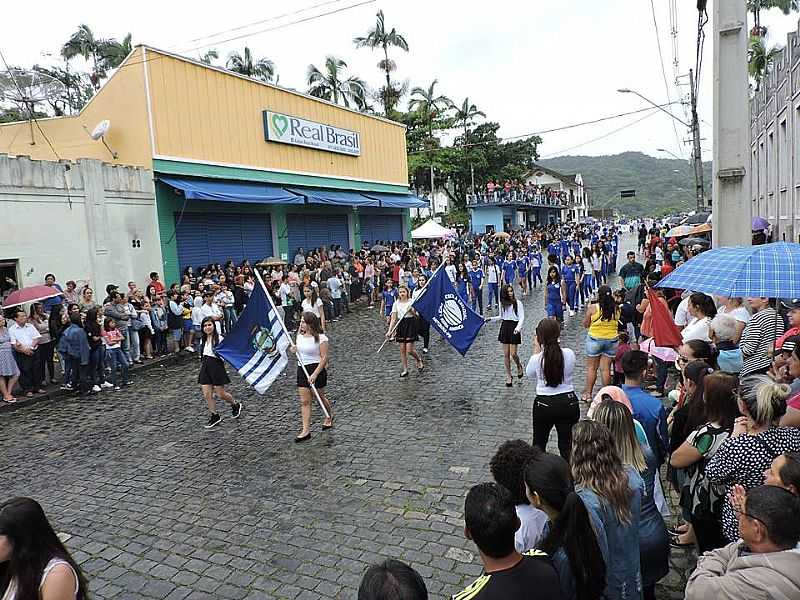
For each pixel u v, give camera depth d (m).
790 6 30.89
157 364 13.66
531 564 2.55
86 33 44.62
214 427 8.87
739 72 7.55
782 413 3.59
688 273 5.54
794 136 15.39
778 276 4.82
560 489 2.90
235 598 4.61
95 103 18.61
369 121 29.80
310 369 8.12
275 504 6.17
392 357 13.02
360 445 7.73
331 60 44.50
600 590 2.76
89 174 15.65
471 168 52.88
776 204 18.30
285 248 24.11
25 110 24.33
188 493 6.59
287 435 8.30
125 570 5.10
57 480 7.20
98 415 9.91
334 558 5.08
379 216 31.38
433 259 24.17
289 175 23.92
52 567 2.82
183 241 19.36
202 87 19.77
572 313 17.38
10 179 13.66
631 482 3.33
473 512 2.55
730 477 3.58
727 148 7.68
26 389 11.16
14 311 11.59
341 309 20.28
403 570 2.22
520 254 23.73
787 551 2.50
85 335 11.11
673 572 4.54
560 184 85.12
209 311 14.73
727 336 6.16
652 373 8.45
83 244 15.50
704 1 11.35
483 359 12.30
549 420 5.84
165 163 18.38
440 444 7.61
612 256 28.00
